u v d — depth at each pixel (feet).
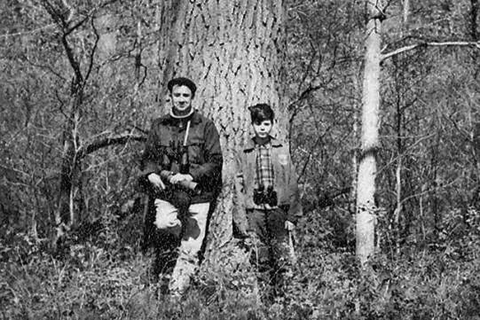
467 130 37.22
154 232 18.19
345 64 33.40
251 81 18.85
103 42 30.50
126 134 26.96
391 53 23.76
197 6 18.90
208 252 17.95
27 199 28.22
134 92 29.43
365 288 14.67
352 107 35.04
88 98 28.04
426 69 35.22
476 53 35.47
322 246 17.74
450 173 37.88
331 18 31.24
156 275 17.61
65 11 26.45
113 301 14.12
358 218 22.54
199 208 17.66
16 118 29.55
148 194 18.03
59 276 14.73
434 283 15.60
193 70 18.89
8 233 23.98
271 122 17.24
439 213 36.70
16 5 29.35
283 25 19.58
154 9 31.14
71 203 26.14
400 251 18.25
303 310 13.87
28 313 13.85
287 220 17.24
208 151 17.62
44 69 29.89
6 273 16.15
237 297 14.66
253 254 16.55
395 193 36.50
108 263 15.48
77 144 27.30
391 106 37.29
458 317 14.56
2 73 29.94
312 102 34.06
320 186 34.65
